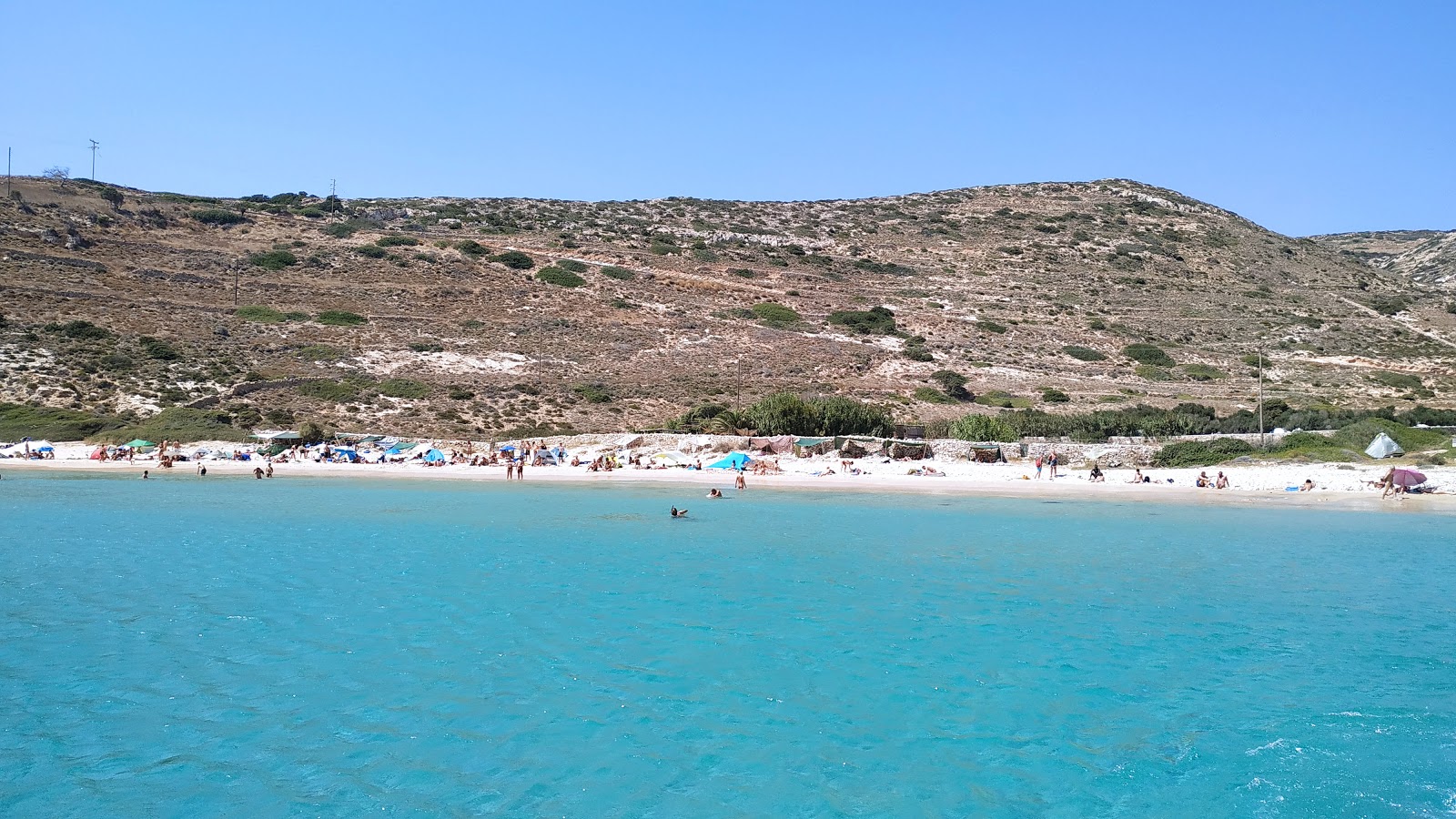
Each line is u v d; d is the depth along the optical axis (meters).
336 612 21.98
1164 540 33.41
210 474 58.12
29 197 115.94
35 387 73.81
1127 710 16.39
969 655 19.17
